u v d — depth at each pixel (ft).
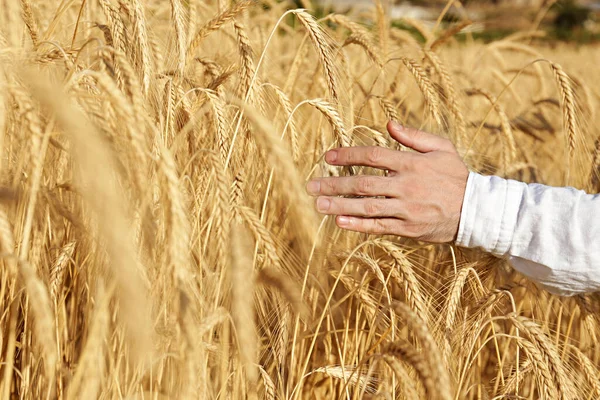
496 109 12.72
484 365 9.94
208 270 6.81
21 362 7.38
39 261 6.84
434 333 7.66
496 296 7.96
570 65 32.04
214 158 6.29
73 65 6.01
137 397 6.38
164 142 6.83
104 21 10.82
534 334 7.16
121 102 5.16
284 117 9.82
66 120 4.75
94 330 5.25
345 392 7.17
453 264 8.93
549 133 15.43
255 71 8.04
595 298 8.71
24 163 6.32
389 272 8.59
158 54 8.50
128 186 5.87
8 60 6.22
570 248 7.03
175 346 6.48
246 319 5.23
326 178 7.43
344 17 12.20
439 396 5.35
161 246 6.04
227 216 6.11
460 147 10.99
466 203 7.18
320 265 8.12
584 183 10.94
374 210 7.23
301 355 8.50
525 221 7.16
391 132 7.64
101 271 6.32
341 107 8.99
